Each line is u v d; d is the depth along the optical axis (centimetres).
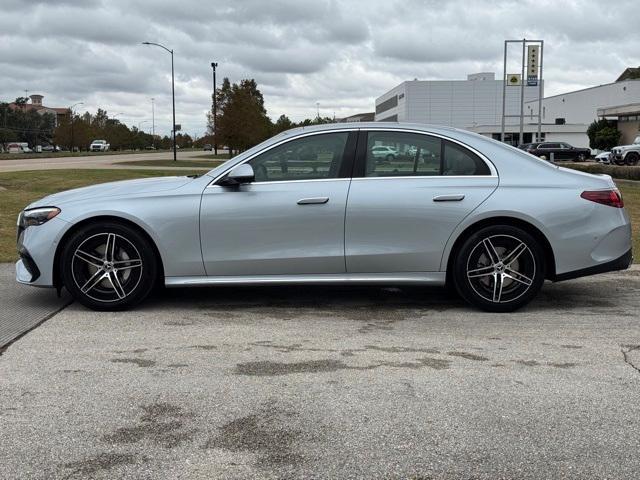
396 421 333
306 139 536
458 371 405
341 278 534
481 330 495
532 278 534
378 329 498
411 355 436
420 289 639
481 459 295
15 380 388
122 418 337
